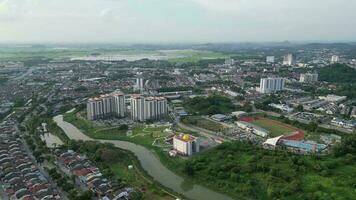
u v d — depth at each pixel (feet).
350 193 625.41
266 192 653.30
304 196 619.26
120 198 637.30
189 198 650.84
